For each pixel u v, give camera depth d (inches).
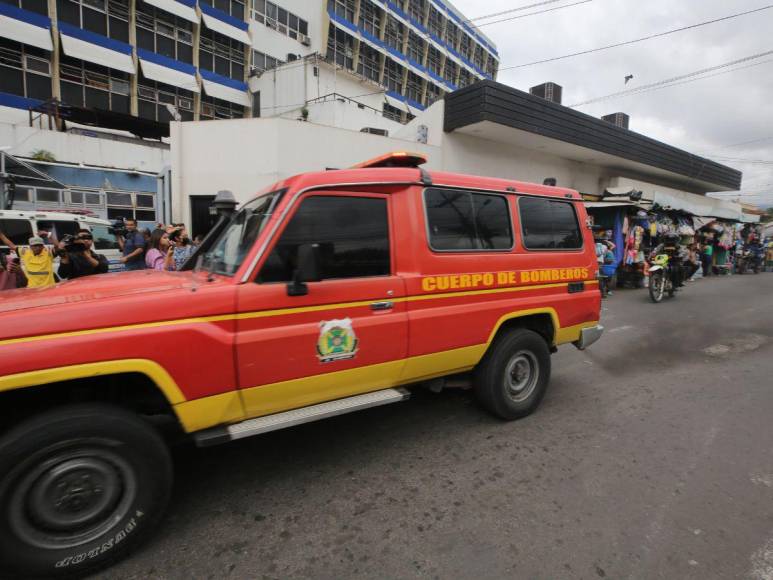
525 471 114.6
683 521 94.0
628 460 120.5
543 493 104.4
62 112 714.8
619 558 82.7
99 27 782.5
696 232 681.6
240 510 97.8
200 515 96.0
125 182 631.8
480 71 1790.1
